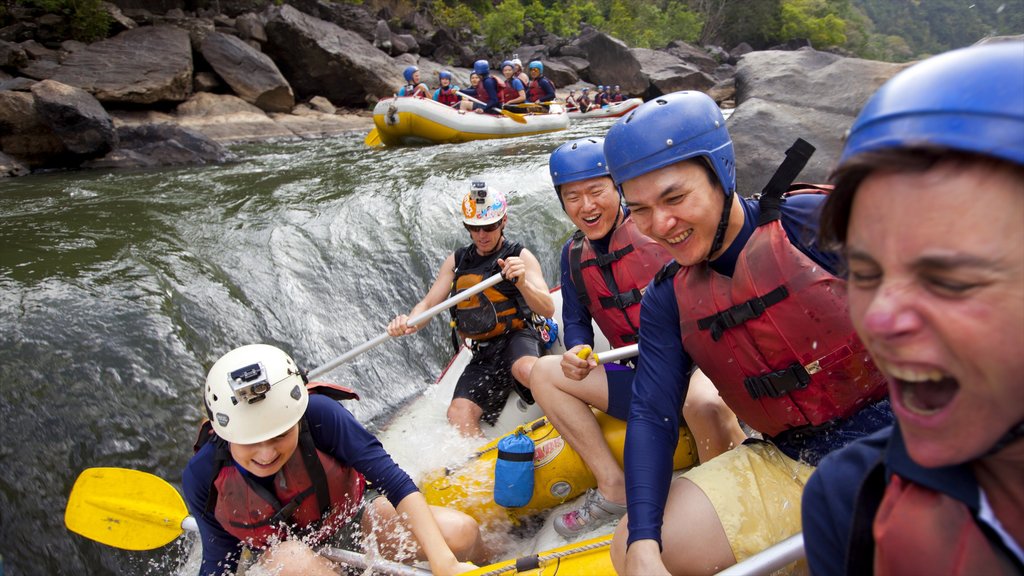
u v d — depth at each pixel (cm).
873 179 66
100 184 722
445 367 432
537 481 267
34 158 897
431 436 342
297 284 432
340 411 231
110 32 1634
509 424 345
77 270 395
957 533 74
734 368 181
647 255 277
